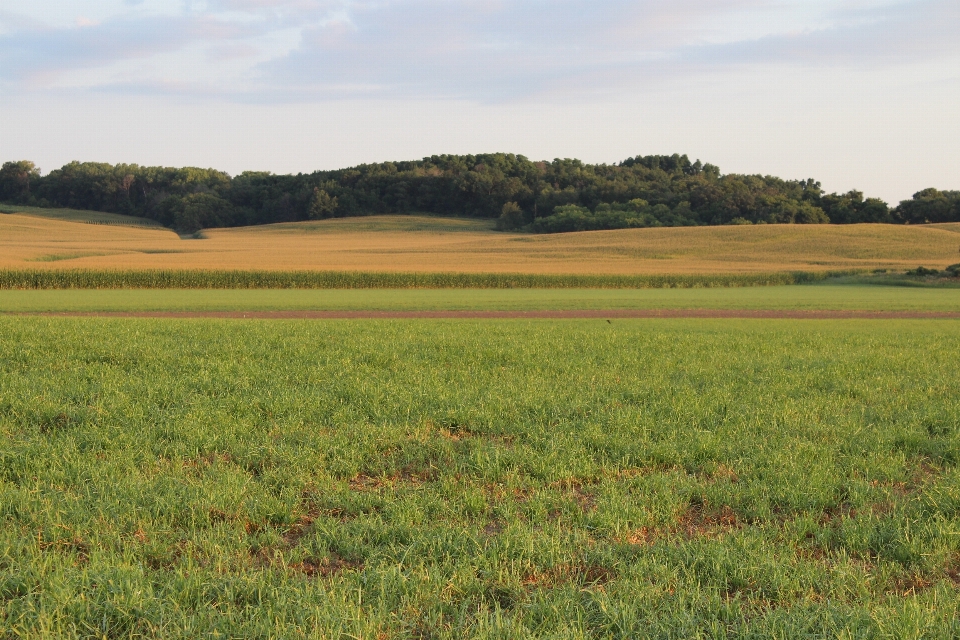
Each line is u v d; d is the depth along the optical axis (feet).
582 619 16.24
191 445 29.71
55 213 583.99
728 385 44.80
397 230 500.74
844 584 17.99
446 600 17.04
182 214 549.95
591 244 366.02
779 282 242.37
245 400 37.91
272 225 537.24
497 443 31.48
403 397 39.09
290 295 172.14
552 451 29.17
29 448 28.43
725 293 192.85
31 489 24.04
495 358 55.42
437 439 31.27
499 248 358.64
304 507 23.67
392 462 28.07
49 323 78.79
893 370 52.49
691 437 31.99
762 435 32.48
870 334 84.38
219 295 169.58
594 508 23.41
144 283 199.00
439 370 49.08
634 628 16.05
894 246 346.54
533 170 645.92
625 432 32.78
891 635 15.38
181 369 48.11
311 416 35.19
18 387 40.11
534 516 22.43
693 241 366.22
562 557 19.54
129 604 16.37
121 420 33.37
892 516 22.93
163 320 89.15
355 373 47.21
